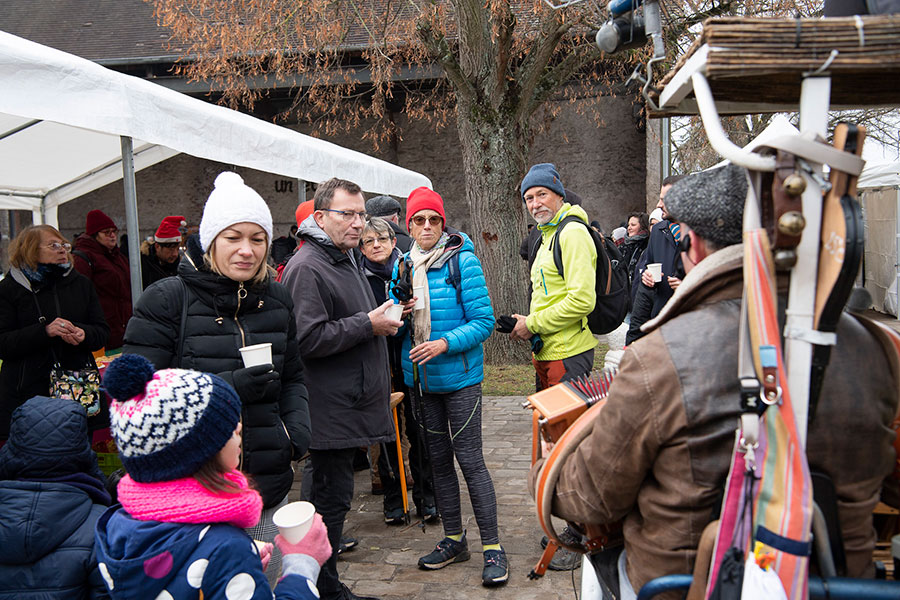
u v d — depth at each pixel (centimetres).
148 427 134
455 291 324
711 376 112
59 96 320
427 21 853
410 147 1634
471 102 895
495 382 810
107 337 405
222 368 214
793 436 105
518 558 344
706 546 112
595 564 154
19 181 680
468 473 324
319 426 279
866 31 104
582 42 933
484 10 866
